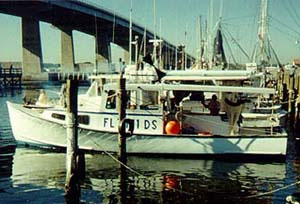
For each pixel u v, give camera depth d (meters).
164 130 21.95
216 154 21.91
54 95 36.44
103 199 16.59
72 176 16.47
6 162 21.45
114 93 22.08
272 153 21.72
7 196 16.84
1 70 91.25
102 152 22.23
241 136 21.72
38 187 17.89
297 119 34.34
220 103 22.88
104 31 96.12
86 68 81.62
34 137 23.41
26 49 99.81
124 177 19.12
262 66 42.31
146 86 21.23
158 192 17.38
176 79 22.03
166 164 21.11
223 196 16.98
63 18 99.25
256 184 18.42
